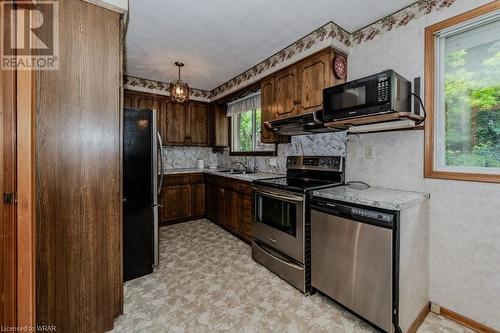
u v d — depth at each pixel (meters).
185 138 4.11
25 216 0.99
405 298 1.40
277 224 2.17
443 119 1.65
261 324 1.51
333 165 2.25
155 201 2.24
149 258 2.19
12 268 0.96
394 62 1.86
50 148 1.29
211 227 3.59
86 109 1.40
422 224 1.58
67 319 1.35
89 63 1.40
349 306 1.56
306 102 2.29
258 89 3.21
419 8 1.71
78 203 1.39
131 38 2.33
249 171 3.70
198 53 2.68
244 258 2.52
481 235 1.44
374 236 1.40
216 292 1.88
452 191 1.56
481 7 1.41
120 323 1.53
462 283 1.52
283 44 2.44
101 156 1.47
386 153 1.90
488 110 1.47
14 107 0.97
